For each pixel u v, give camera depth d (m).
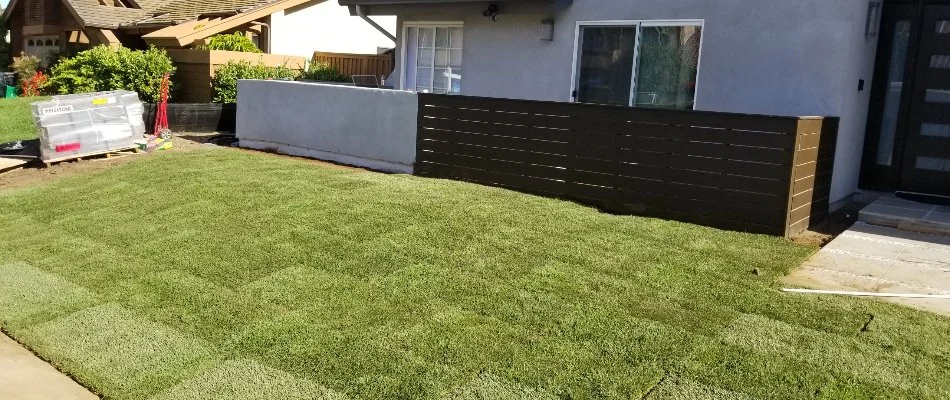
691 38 9.12
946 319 4.95
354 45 20.94
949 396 3.98
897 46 8.77
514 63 10.75
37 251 7.14
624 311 5.12
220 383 4.47
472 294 5.50
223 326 5.21
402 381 4.34
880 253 6.53
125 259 6.70
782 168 6.83
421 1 11.12
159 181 9.32
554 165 8.24
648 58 9.51
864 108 8.87
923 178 8.76
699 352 4.52
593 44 9.98
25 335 5.30
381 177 9.18
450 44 12.10
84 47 21.67
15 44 26.30
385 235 6.77
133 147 11.77
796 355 4.45
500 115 8.61
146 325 5.33
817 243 6.93
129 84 14.93
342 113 10.48
